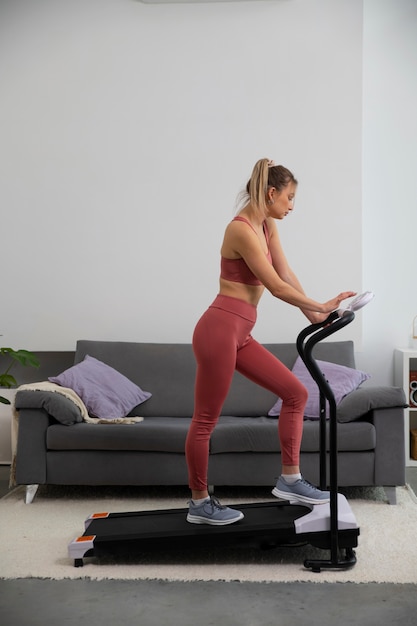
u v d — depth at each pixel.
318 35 5.04
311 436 3.91
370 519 3.62
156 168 5.09
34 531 3.46
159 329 5.08
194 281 5.07
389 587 2.73
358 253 5.00
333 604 2.57
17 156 5.11
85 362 4.58
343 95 5.02
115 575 2.87
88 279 5.09
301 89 5.04
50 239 5.10
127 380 4.59
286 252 5.03
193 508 3.07
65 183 5.11
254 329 5.02
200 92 5.08
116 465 3.97
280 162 5.04
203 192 5.07
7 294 5.11
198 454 3.07
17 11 5.13
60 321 5.09
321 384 2.89
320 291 5.02
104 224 5.10
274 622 2.42
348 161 5.01
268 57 5.06
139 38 5.11
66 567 2.96
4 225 5.11
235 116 5.06
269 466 3.93
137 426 3.96
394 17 5.25
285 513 3.08
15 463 4.04
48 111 5.11
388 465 3.89
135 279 5.08
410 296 5.22
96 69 5.11
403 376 4.86
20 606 2.57
